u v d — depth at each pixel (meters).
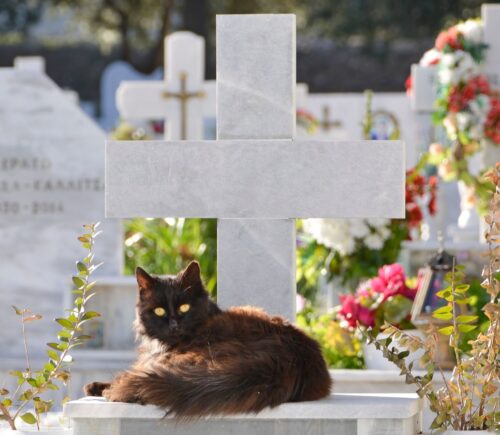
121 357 9.59
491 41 11.42
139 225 12.43
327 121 18.41
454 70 11.22
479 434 4.75
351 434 4.54
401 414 4.51
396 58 29.81
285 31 5.82
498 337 4.93
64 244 10.58
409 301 7.29
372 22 29.98
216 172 5.66
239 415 4.50
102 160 10.59
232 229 5.78
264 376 4.50
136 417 4.53
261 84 5.84
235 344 4.74
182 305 5.13
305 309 9.51
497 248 5.07
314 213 5.64
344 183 5.62
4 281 10.59
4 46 30.47
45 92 10.62
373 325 7.25
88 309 10.01
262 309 5.55
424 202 14.26
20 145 10.62
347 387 6.71
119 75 24.66
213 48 30.25
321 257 9.66
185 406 4.43
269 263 5.77
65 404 4.58
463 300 5.17
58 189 10.60
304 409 4.51
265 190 5.66
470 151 11.22
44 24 31.91
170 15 29.89
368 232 9.36
